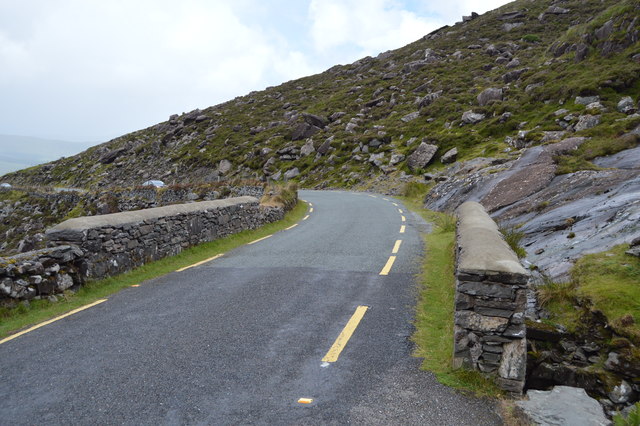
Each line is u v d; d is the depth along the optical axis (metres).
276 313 5.88
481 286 3.85
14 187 56.97
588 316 4.60
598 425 3.21
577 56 34.12
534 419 3.28
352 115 54.72
